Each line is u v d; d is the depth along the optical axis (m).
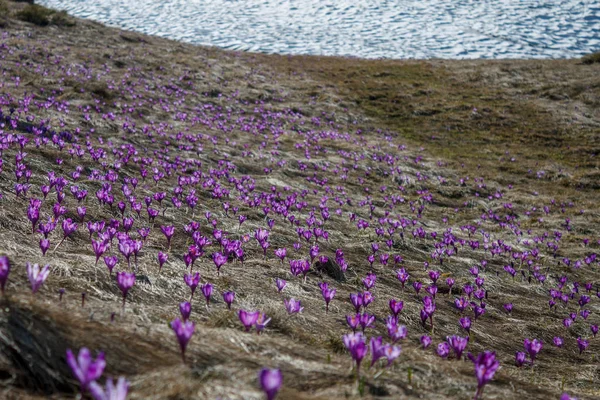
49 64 25.83
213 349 3.79
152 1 71.00
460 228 16.36
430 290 7.38
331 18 66.00
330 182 18.88
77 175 10.17
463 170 23.89
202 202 12.17
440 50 52.56
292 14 67.50
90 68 27.27
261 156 19.42
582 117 32.28
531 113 33.25
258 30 58.78
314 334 5.42
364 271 9.65
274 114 27.86
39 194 8.92
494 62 45.75
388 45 54.31
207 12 66.44
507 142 29.22
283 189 15.85
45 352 3.09
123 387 2.12
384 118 32.12
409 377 3.95
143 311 4.62
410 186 20.47
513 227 16.88
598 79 38.44
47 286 4.59
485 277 11.33
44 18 36.56
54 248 6.41
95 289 5.05
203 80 31.50
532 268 12.85
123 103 22.27
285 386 3.40
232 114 26.55
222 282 6.58
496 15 66.69
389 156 23.48
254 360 3.72
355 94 35.72
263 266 8.23
